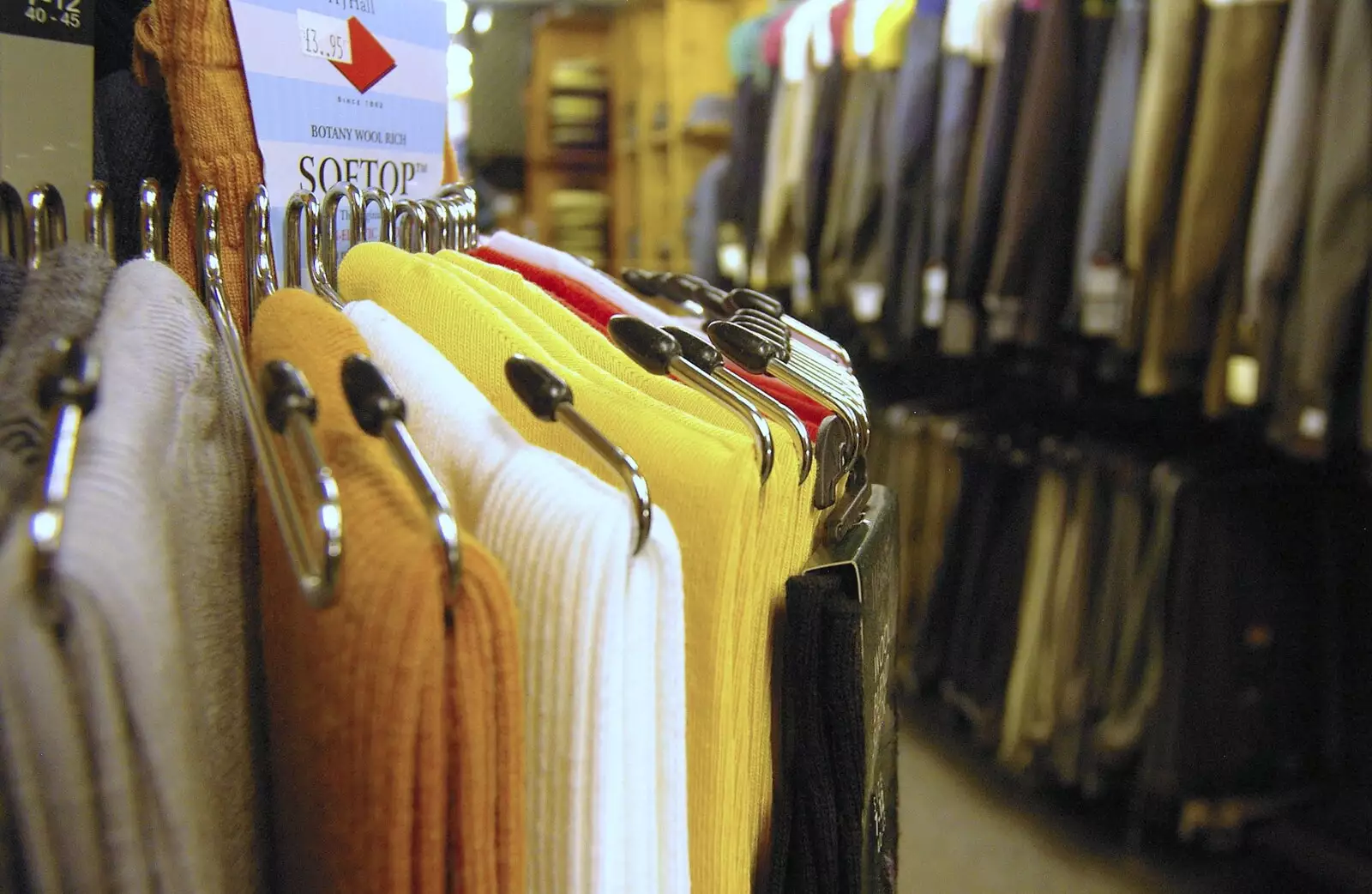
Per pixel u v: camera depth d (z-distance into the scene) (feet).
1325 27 3.77
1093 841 5.51
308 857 1.16
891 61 6.12
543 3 10.06
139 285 1.20
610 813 1.08
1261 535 4.79
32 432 0.84
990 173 5.31
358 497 0.97
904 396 7.74
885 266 6.18
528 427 1.36
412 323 1.53
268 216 1.65
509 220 10.16
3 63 1.48
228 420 1.37
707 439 1.21
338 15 1.92
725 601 1.18
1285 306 4.03
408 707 0.87
